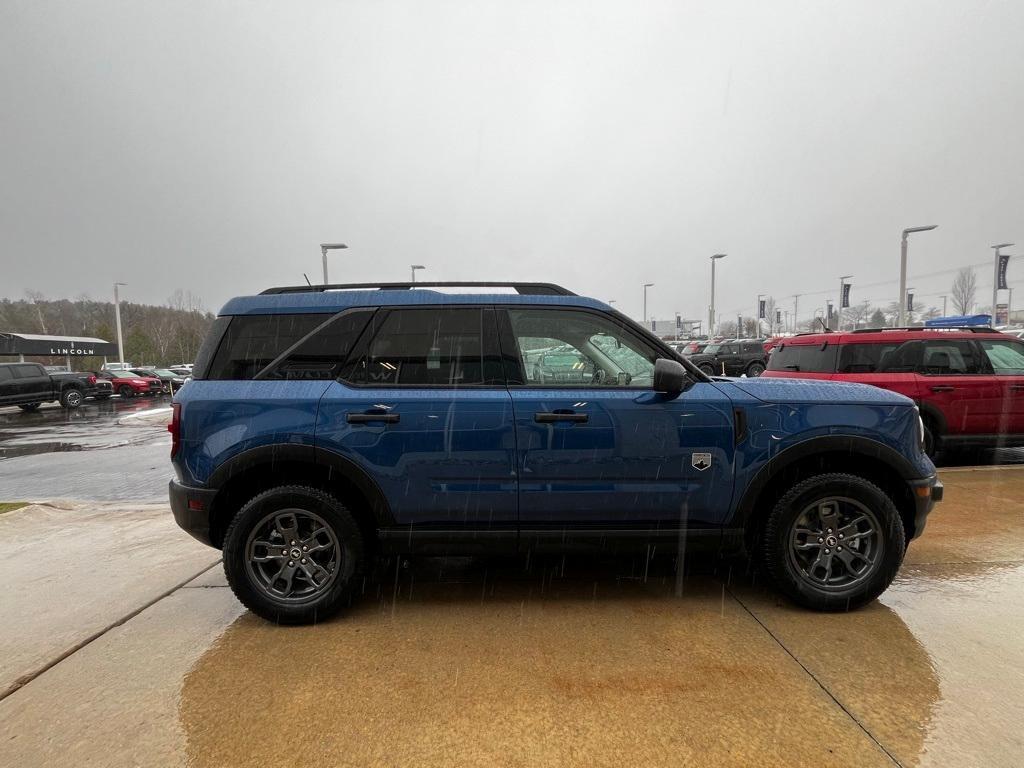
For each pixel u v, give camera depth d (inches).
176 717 90.9
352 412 117.5
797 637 111.3
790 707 90.0
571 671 101.3
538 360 124.1
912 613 120.5
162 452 419.5
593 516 120.0
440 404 118.2
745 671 100.1
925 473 122.6
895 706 89.7
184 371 1656.0
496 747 82.6
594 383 123.6
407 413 117.6
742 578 141.0
